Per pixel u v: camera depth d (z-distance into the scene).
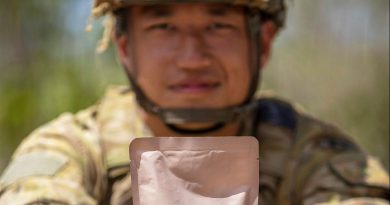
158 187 0.99
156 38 1.50
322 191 1.52
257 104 1.64
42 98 3.02
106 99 1.68
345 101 3.38
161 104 1.52
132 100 1.64
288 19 3.49
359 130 3.30
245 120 1.59
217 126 1.54
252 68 1.55
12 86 3.04
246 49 1.53
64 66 2.97
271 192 1.57
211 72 1.50
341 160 1.56
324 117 3.40
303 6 3.49
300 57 3.48
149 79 1.52
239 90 1.53
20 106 3.00
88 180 1.51
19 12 3.08
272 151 1.60
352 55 3.44
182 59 1.48
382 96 3.33
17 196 1.38
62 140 1.54
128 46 1.55
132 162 1.00
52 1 3.06
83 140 1.56
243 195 0.99
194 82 1.49
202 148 0.99
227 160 0.99
